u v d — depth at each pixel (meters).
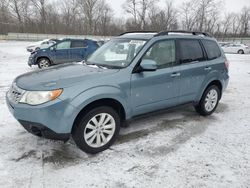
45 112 3.11
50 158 3.47
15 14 66.00
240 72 11.86
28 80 3.51
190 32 4.96
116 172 3.21
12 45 32.66
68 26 66.12
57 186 2.91
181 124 4.82
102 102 3.62
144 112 4.13
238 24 66.50
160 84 4.17
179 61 4.49
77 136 3.43
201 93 5.02
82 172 3.18
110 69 3.79
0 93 6.66
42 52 11.65
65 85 3.24
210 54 5.16
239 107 6.05
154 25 62.53
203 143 4.05
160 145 3.94
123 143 3.97
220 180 3.11
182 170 3.29
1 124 4.55
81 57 12.20
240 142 4.12
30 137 4.05
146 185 2.98
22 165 3.28
